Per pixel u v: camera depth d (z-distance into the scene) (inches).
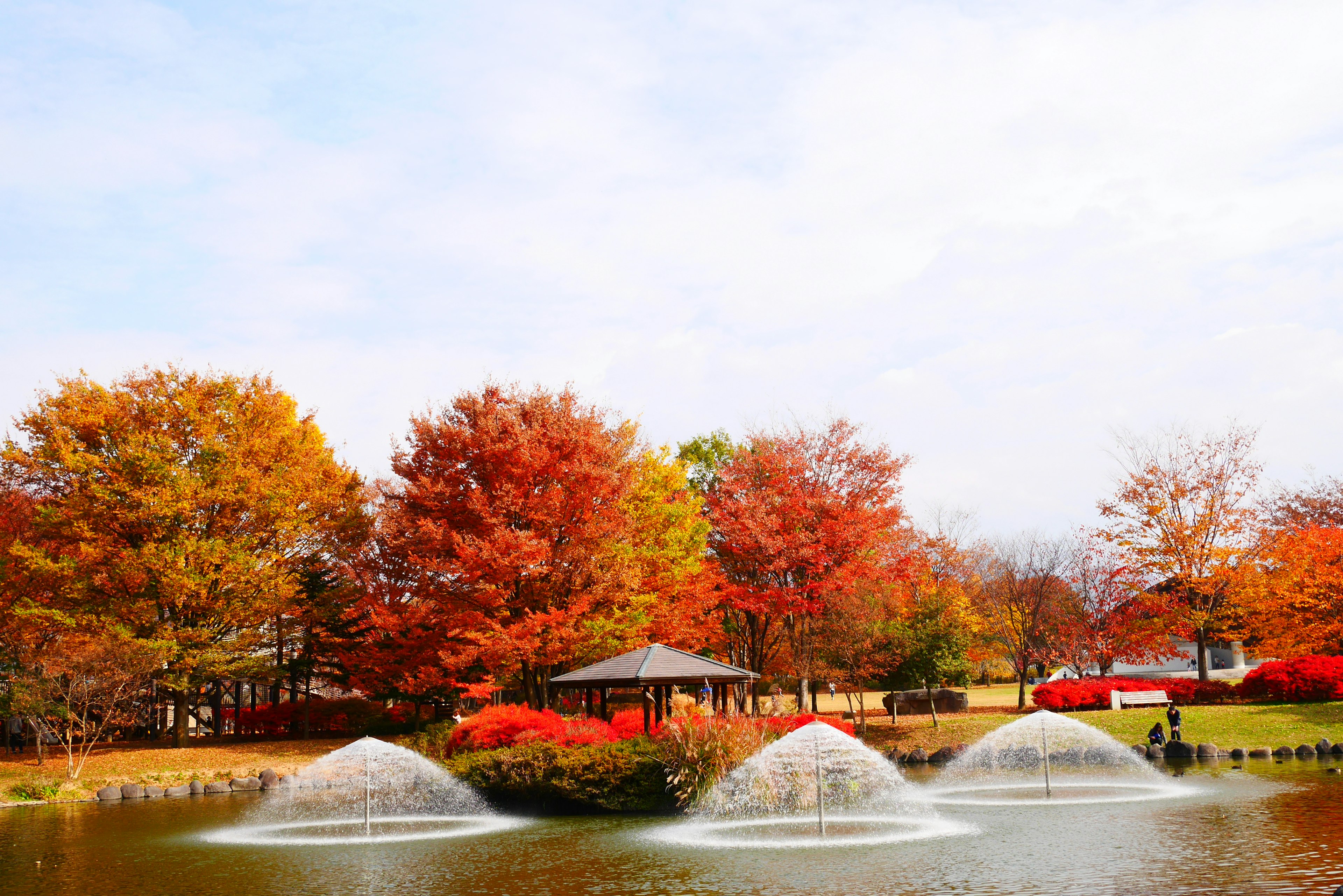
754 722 886.4
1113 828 626.5
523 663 1341.0
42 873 601.6
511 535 1264.8
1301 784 813.2
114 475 1314.0
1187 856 510.9
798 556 1454.2
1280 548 1520.7
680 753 815.7
